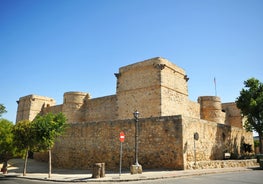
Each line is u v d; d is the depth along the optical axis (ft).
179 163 58.49
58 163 87.66
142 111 88.69
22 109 160.04
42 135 66.39
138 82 92.63
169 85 90.58
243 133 97.19
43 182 51.37
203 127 70.38
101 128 76.95
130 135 69.41
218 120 129.29
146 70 91.20
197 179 44.83
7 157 80.89
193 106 119.55
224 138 81.66
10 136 79.71
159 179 46.01
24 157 80.89
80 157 80.53
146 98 88.58
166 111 86.38
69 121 124.67
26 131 72.84
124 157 68.85
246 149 93.66
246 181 42.01
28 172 78.54
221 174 53.36
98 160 74.90
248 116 95.76
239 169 63.16
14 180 57.06
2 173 78.43
